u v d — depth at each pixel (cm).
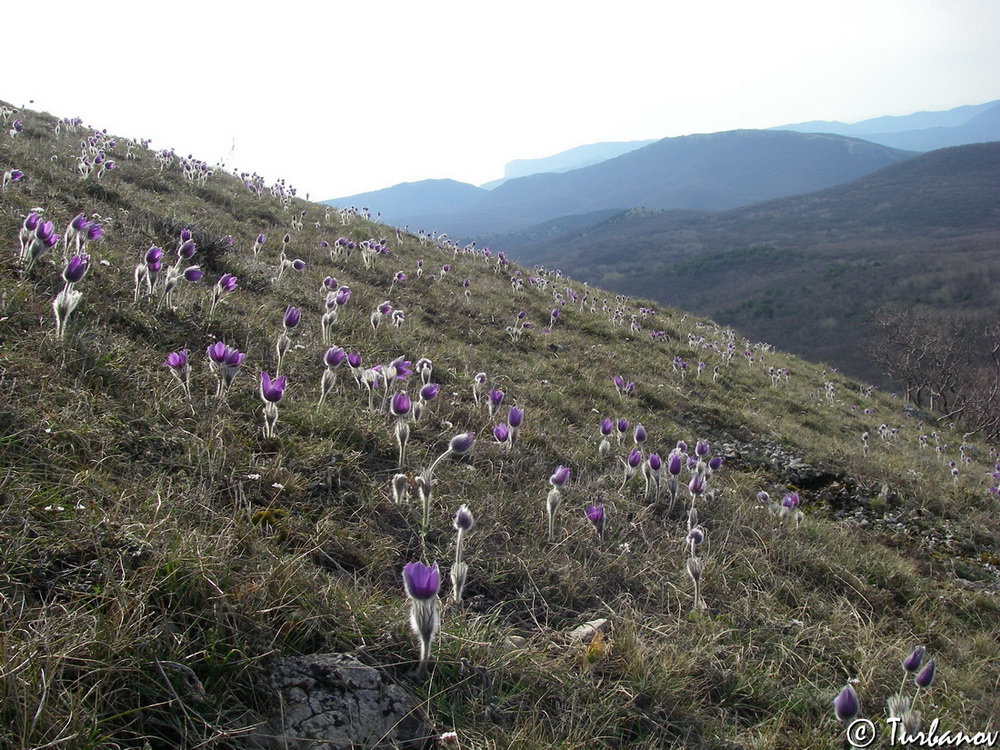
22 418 337
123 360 454
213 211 1223
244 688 248
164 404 418
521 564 406
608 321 1512
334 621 292
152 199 1100
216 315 613
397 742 252
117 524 294
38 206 732
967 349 3538
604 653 336
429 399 529
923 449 1482
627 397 945
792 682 377
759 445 982
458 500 454
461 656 304
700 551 505
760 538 559
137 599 253
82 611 249
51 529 281
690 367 1338
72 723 206
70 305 421
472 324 1068
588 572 423
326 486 412
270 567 302
